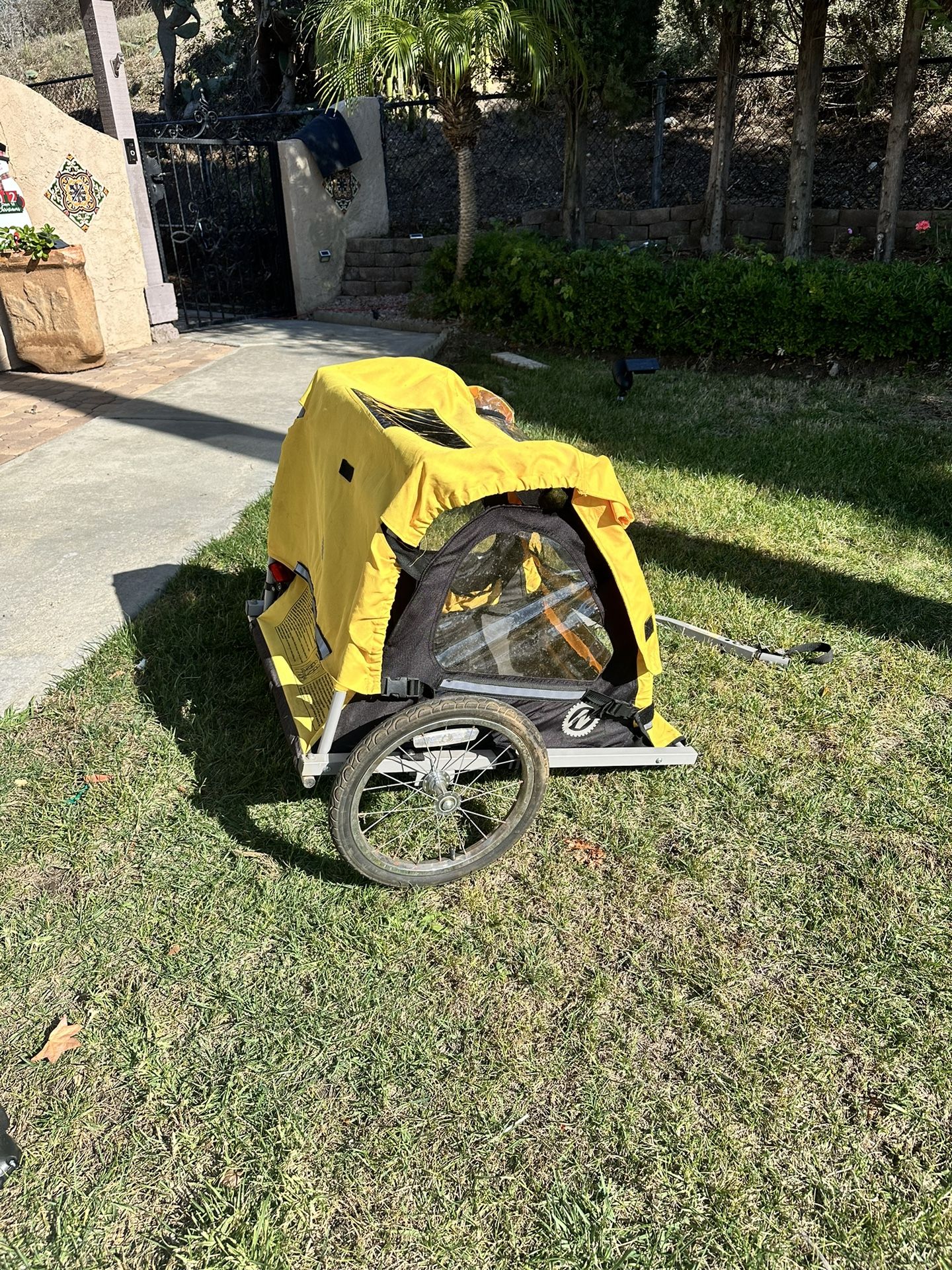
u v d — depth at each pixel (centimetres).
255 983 305
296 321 1229
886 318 884
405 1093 274
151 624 486
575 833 369
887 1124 270
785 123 1343
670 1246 239
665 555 574
